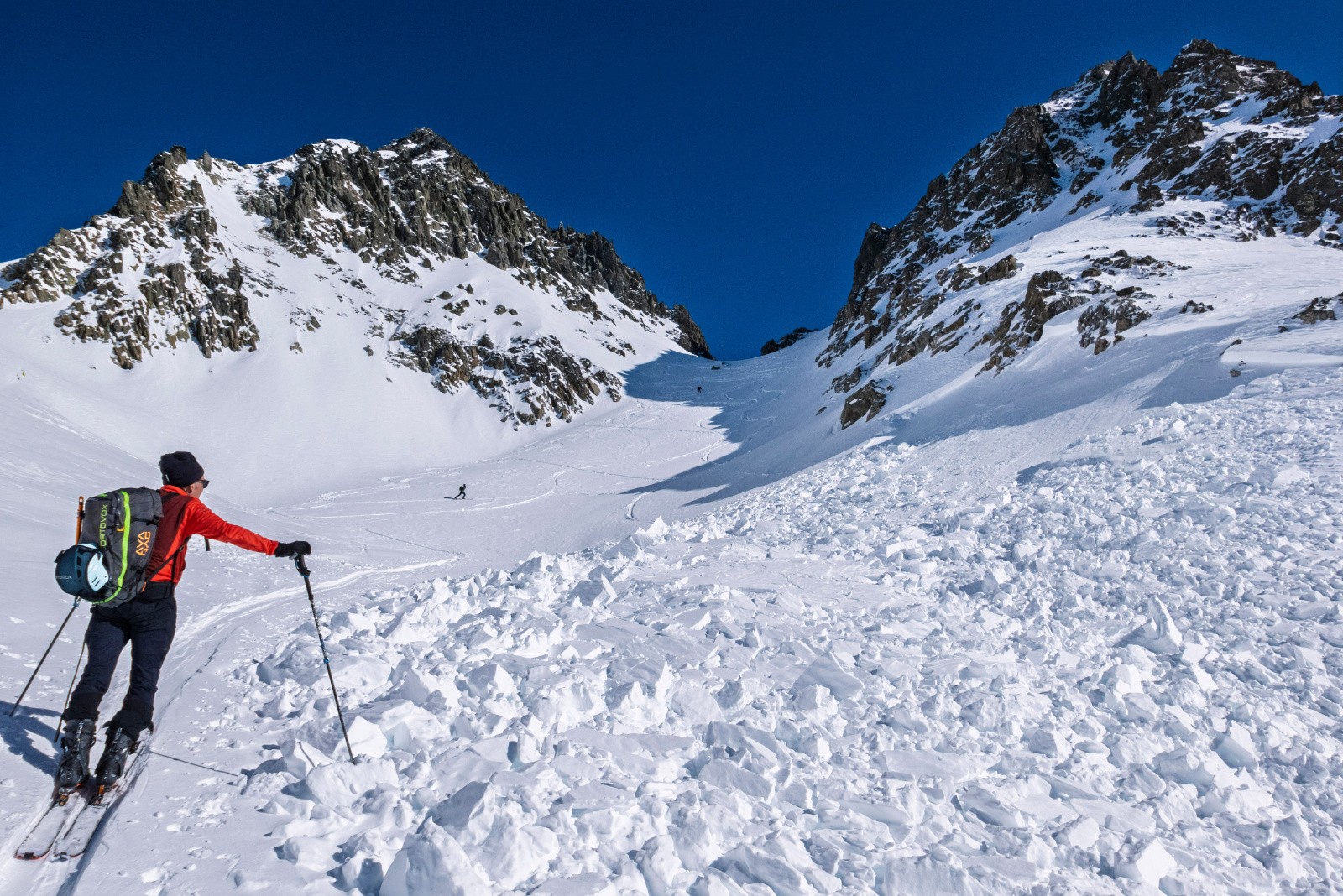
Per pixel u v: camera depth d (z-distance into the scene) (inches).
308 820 128.0
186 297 3752.5
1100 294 1539.1
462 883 103.7
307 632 270.4
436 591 349.4
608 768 157.5
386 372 4072.3
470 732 173.0
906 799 151.8
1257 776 191.6
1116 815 159.6
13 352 2997.0
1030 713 210.4
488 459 3555.6
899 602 355.6
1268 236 2202.3
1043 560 453.7
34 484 573.3
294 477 2933.1
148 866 109.9
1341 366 789.2
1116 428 868.6
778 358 5147.6
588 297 6077.8
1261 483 520.7
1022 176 3924.7
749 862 123.1
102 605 147.8
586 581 339.6
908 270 3846.0
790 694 214.2
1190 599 349.1
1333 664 264.1
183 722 172.9
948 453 1066.7
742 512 1019.9
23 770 137.7
